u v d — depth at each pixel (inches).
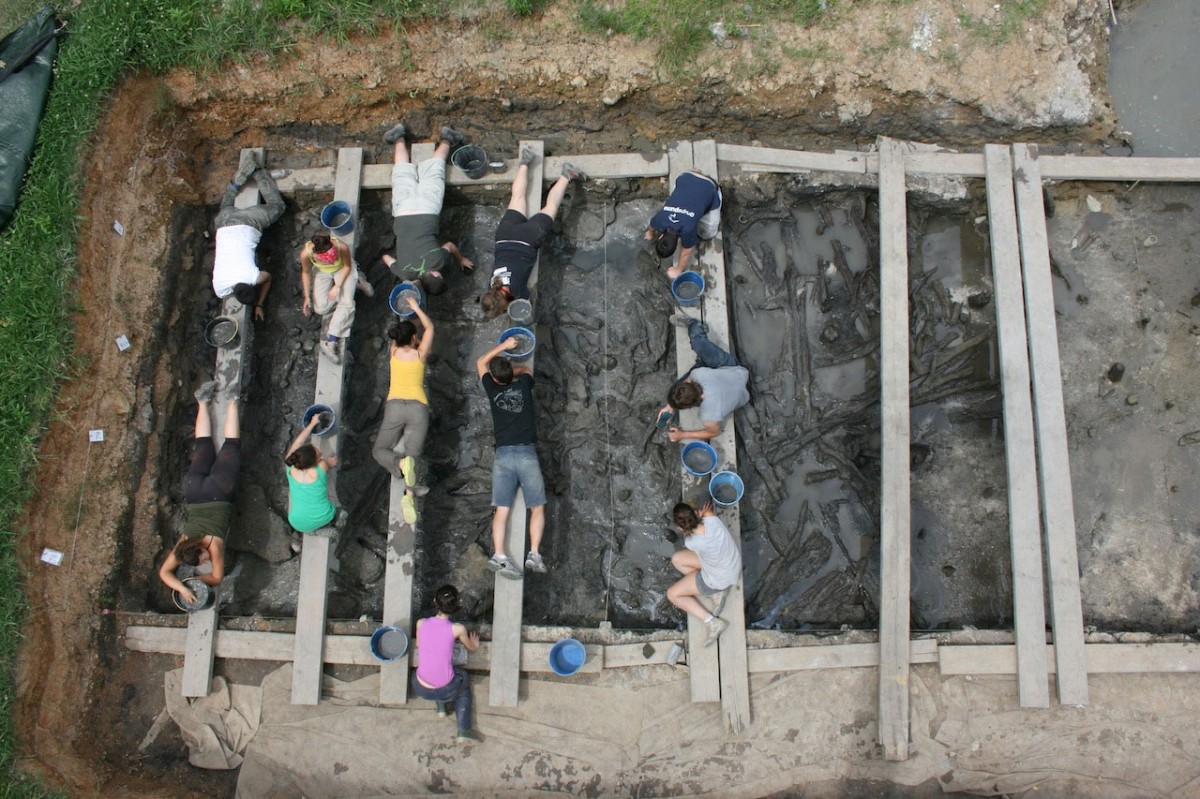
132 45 216.5
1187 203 225.6
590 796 195.5
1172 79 231.0
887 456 203.2
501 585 202.5
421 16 217.2
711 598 198.8
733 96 221.5
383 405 227.9
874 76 217.0
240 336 220.8
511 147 234.1
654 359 225.5
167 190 228.4
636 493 219.8
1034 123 221.6
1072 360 220.1
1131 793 189.8
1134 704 193.5
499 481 198.1
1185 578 208.1
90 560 207.8
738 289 231.1
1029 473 202.2
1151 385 217.6
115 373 213.5
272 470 225.8
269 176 232.1
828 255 231.1
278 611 217.8
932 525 215.2
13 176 209.5
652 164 225.3
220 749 202.5
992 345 221.9
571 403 225.0
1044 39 217.0
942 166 221.0
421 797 196.4
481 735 198.7
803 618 210.4
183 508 225.1
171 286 226.8
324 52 221.3
